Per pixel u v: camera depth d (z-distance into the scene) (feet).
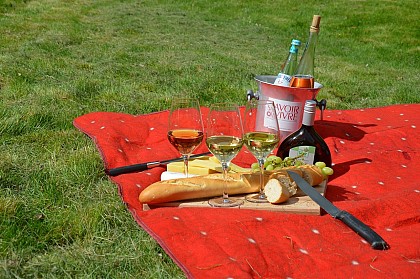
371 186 9.59
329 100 17.87
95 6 39.60
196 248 7.13
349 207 8.36
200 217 7.88
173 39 28.27
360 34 35.88
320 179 8.93
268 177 8.57
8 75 17.34
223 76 19.93
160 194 8.20
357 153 11.43
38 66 19.02
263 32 34.81
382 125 13.94
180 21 35.53
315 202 8.12
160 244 7.25
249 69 21.81
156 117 13.79
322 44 32.27
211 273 6.62
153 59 22.06
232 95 17.67
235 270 6.64
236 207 8.21
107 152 10.82
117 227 8.21
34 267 7.02
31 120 13.06
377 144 12.46
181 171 9.20
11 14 32.83
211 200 8.40
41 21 30.71
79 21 31.94
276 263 6.91
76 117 13.75
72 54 22.02
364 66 25.79
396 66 26.78
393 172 10.46
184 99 8.44
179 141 8.18
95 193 9.31
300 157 9.52
